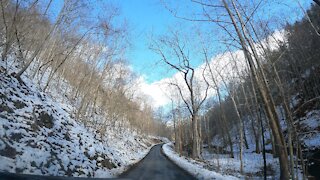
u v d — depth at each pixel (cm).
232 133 5000
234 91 3031
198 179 1549
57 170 1134
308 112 3447
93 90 2770
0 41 1942
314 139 2756
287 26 2198
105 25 2230
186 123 5047
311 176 1781
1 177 384
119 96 3462
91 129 2305
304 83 3628
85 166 1366
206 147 5328
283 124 3309
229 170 2083
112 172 1585
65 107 2216
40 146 1176
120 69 3228
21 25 1884
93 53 2706
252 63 1165
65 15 2008
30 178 396
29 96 1577
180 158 2905
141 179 1493
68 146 1430
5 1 1734
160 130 11725
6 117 1173
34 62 2488
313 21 2900
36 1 1816
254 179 1770
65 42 2420
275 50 1692
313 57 3403
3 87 1366
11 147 1012
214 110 5403
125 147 3123
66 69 3244
